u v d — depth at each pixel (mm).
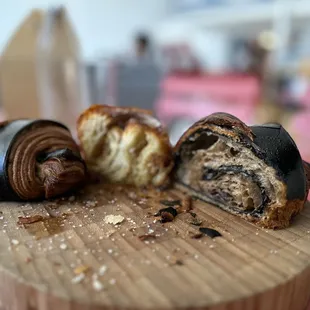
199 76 435
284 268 125
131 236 148
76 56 320
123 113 224
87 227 156
